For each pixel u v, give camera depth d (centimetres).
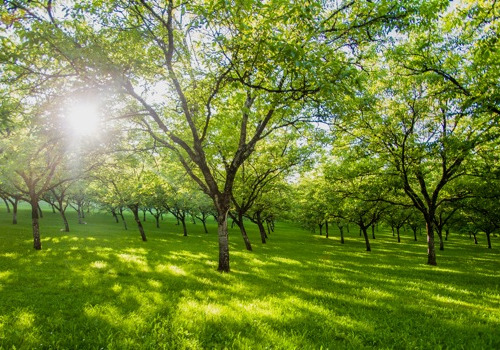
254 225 9700
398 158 2234
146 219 9006
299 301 976
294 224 10038
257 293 1091
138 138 1830
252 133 2455
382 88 2012
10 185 2459
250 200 3206
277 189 3506
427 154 1936
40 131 1112
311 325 759
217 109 1565
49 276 1323
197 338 646
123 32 1159
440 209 3688
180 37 1369
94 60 1001
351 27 1097
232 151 2281
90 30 1134
